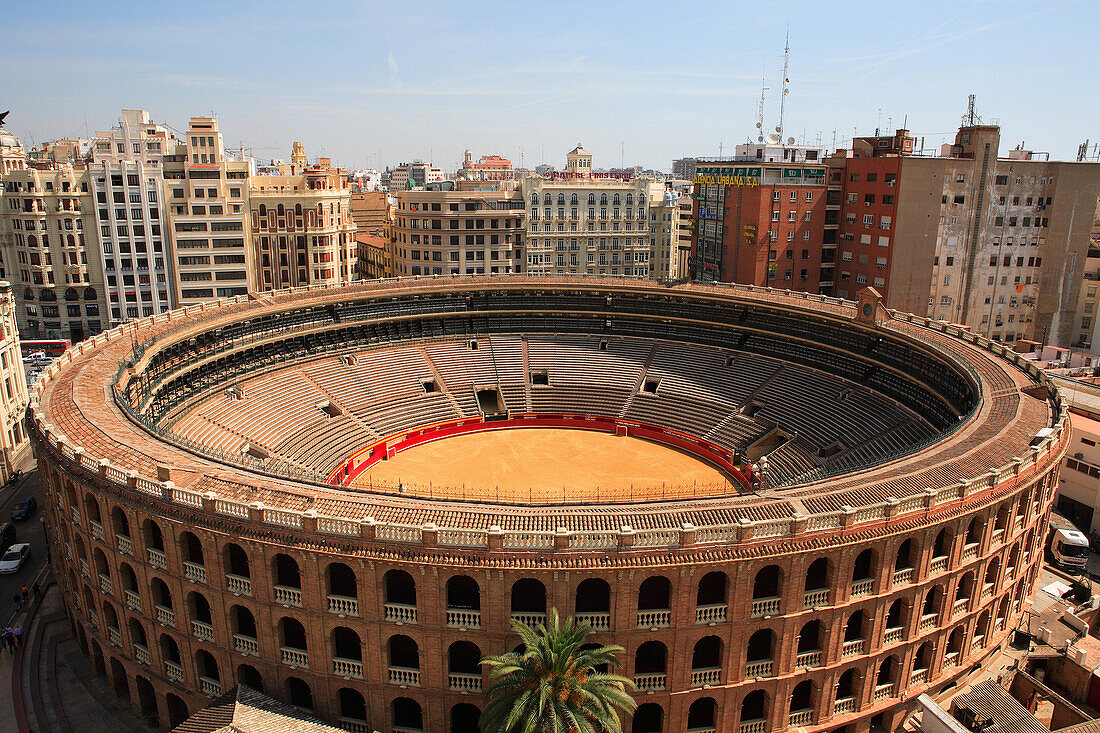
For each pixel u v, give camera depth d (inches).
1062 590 2432.3
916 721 1861.5
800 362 3759.8
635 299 4318.4
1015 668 2027.6
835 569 1644.9
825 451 3142.2
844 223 4970.5
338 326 3917.3
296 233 5944.9
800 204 4911.4
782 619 1637.6
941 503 1728.6
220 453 2903.5
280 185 6136.8
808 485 1911.9
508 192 6633.9
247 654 1722.4
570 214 6648.6
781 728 1721.2
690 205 7406.5
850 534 1627.7
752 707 1795.0
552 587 1549.0
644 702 1638.8
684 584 1569.9
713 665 1708.9
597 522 1626.5
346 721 1701.5
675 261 7381.9
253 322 3627.0
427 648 1605.6
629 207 6815.9
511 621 1472.7
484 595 1555.1
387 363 4018.2
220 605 1711.4
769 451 3388.3
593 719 1482.5
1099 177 4758.9
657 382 4052.7
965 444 2080.5
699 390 3885.3
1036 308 4928.6
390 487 3171.8
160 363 3046.3
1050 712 1979.6
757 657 1749.5
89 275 5703.7
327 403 3607.3
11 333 3698.3
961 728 1667.1
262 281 5969.5
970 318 4830.2
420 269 6368.1
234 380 3452.3
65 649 2210.9
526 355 4264.3
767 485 3065.9
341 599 1619.1
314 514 1578.5
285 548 1596.9
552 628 1441.9
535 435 3895.2
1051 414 2271.2
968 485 1768.0
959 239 4667.8
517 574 1537.9
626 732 1656.0
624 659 1603.1
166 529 1722.4
